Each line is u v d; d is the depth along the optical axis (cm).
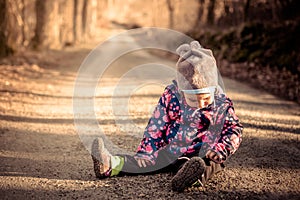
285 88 1141
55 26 2478
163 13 3997
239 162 509
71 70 1581
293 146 595
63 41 2736
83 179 448
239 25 2006
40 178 454
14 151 561
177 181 399
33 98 982
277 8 1761
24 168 488
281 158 533
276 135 653
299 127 718
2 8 1628
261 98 1022
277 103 963
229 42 1942
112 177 448
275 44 1530
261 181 449
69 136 641
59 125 715
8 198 402
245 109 868
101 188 422
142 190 415
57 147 582
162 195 403
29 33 2089
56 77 1362
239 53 1716
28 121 747
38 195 409
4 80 1189
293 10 1694
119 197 401
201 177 409
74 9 3086
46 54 2033
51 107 886
